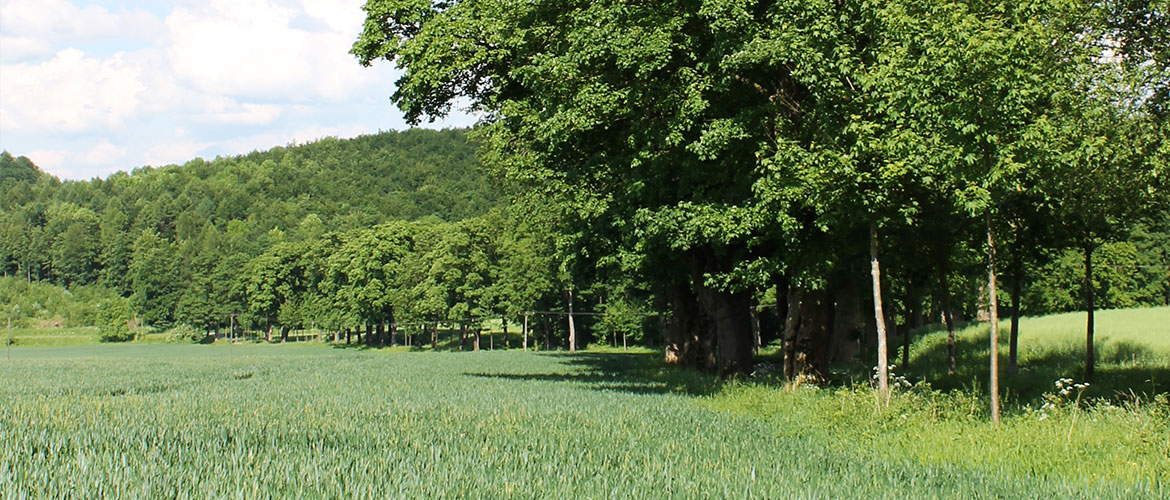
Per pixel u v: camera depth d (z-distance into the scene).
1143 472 11.43
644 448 13.88
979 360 40.12
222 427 16.44
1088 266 25.34
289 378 39.56
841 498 10.00
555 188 29.64
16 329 160.12
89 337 151.38
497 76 27.55
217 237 193.12
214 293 148.38
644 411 20.12
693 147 21.52
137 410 21.25
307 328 141.12
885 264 25.48
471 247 102.81
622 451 13.46
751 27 20.36
